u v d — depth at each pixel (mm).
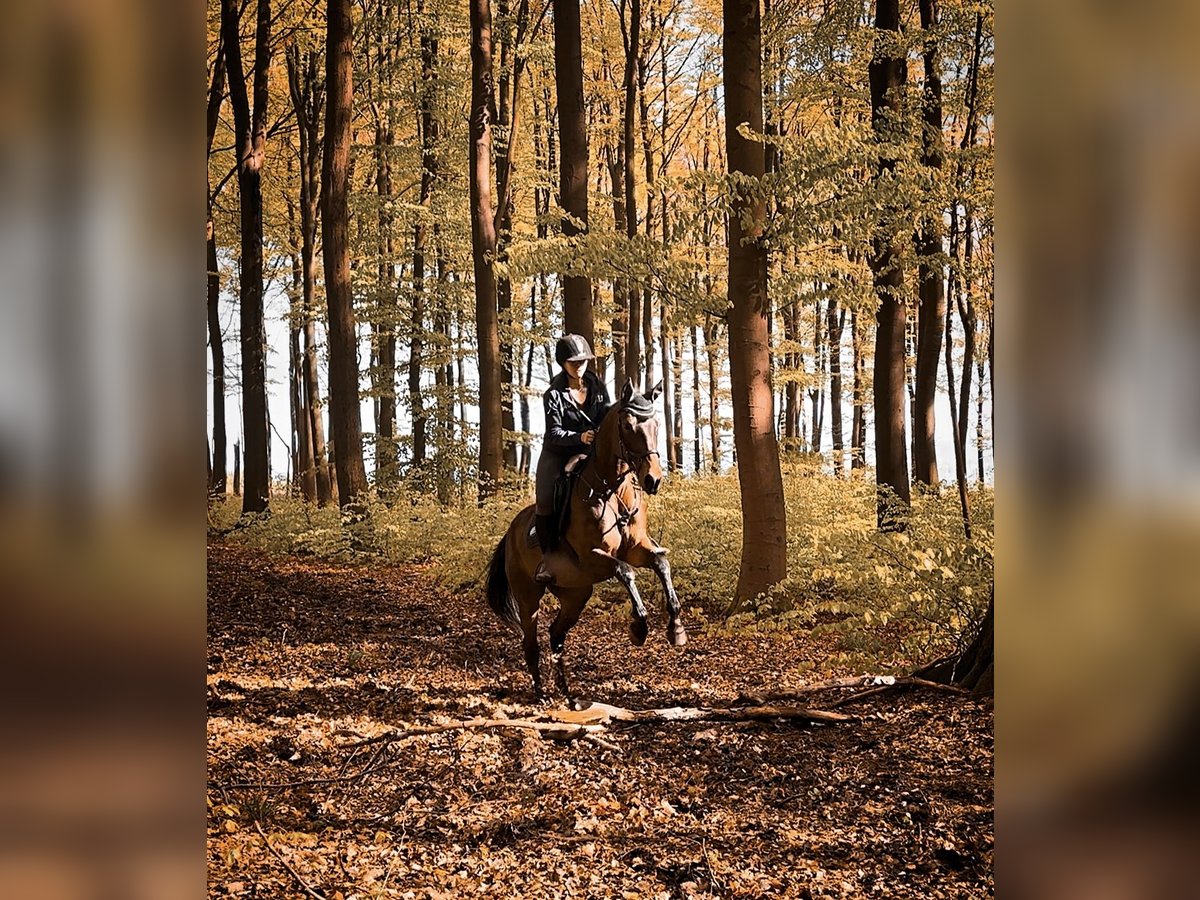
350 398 18219
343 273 18141
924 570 8102
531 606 8055
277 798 5324
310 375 24844
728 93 11500
